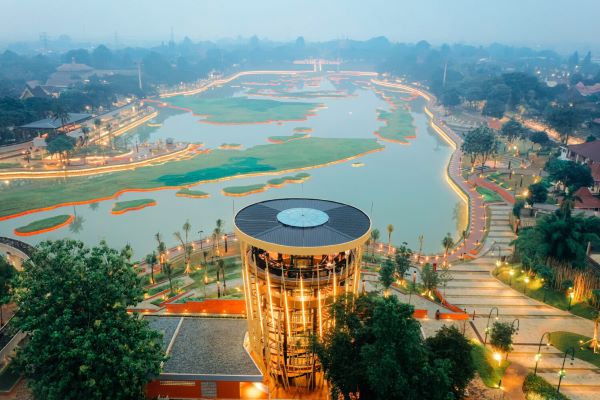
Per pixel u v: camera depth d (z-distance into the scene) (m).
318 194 190.12
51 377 58.88
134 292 66.94
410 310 57.28
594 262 119.12
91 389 57.84
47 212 169.38
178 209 172.12
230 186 196.62
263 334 68.88
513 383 75.75
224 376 66.50
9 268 91.94
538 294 106.38
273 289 66.50
